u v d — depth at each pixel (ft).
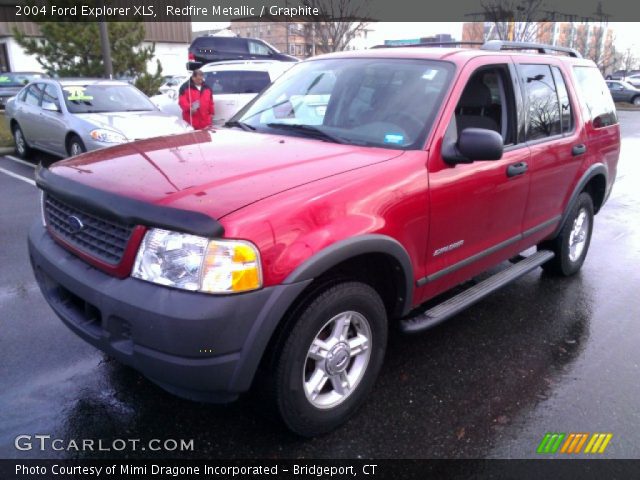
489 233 12.22
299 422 8.95
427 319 10.93
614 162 17.78
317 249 8.20
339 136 11.20
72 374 11.05
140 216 7.76
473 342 12.93
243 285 7.60
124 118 29.40
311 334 8.57
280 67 38.88
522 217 13.34
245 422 9.75
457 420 10.05
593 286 16.60
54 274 9.15
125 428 9.55
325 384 9.61
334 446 9.27
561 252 16.02
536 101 13.60
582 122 15.47
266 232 7.76
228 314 7.52
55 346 12.06
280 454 9.04
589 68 17.06
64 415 9.83
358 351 9.67
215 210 7.71
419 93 11.23
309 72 13.29
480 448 9.35
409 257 9.95
